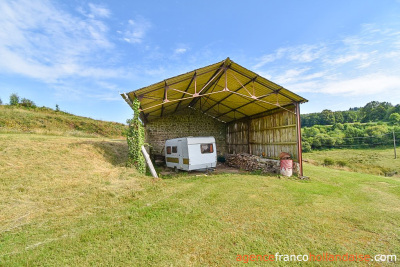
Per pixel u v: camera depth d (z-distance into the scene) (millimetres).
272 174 9328
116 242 3297
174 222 4051
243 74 8547
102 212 4492
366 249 3195
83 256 2926
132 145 8398
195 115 16359
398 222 4156
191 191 6250
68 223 3918
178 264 2779
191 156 9531
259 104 10703
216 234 3600
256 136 12461
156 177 7887
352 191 6516
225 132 17109
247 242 3344
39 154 7598
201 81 9453
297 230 3773
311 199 5543
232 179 8133
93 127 22234
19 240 3256
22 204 4480
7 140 8352
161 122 15516
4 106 21281
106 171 7586
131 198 5434
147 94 8688
